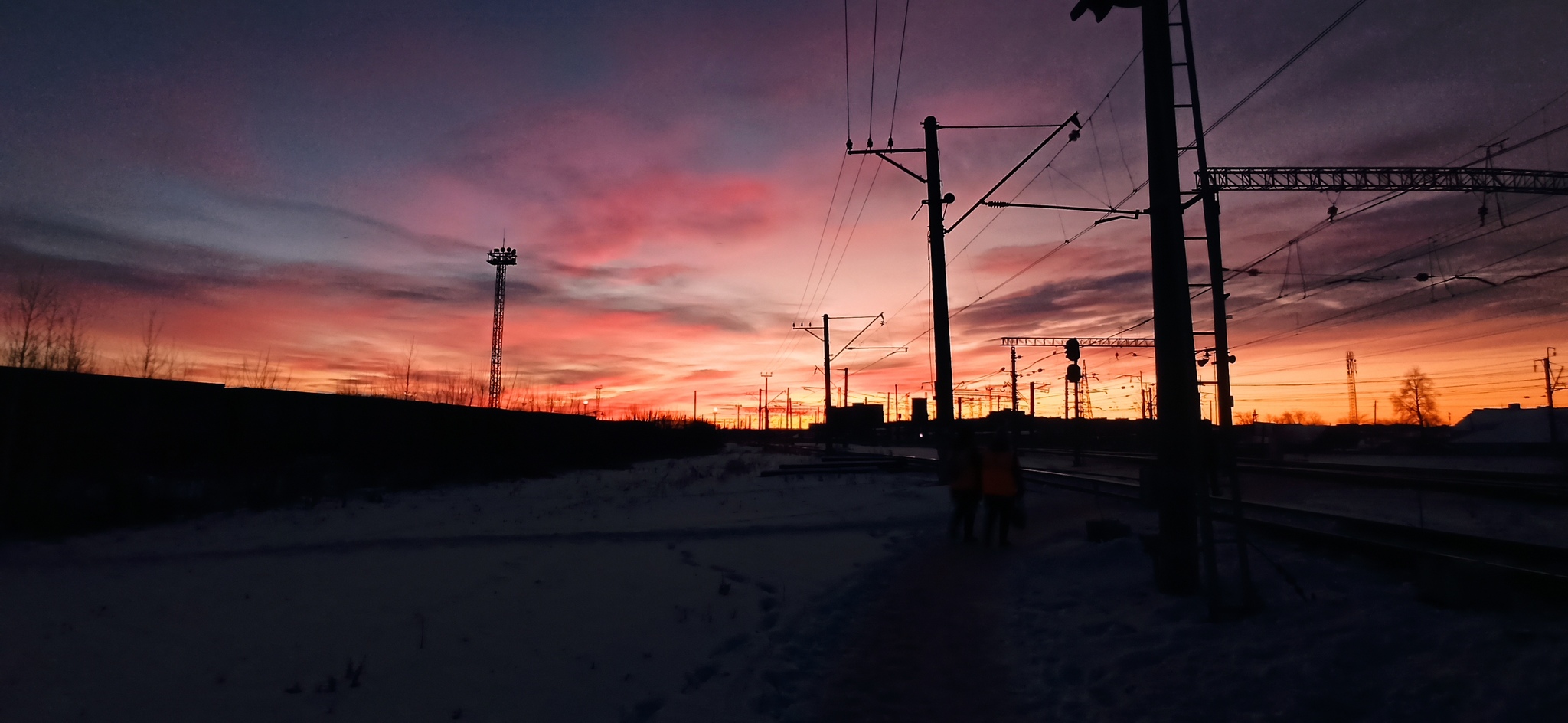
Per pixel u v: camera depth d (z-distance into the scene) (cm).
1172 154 781
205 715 497
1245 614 646
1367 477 2242
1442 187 2289
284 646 644
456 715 508
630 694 554
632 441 4862
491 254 5353
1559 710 407
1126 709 488
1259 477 2694
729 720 501
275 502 1697
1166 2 817
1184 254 789
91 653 614
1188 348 789
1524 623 548
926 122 2227
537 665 612
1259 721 450
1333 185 2333
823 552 1141
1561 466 3158
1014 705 519
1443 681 462
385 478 2242
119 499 1387
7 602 771
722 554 1119
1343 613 620
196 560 1037
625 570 980
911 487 2250
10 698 511
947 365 2181
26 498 1247
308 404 2088
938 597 841
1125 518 1335
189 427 1706
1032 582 885
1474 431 5828
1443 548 1003
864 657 635
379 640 667
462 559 1041
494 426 3081
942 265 2200
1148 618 677
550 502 1948
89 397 1452
